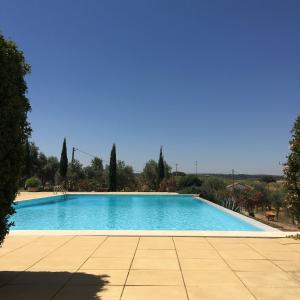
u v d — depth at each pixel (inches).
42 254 308.5
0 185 209.6
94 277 240.2
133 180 1935.3
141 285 223.1
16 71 223.3
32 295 205.0
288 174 272.7
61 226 713.6
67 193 1318.9
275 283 226.5
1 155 207.3
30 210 938.1
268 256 298.8
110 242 358.9
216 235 390.9
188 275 244.2
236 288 216.8
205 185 1503.4
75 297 201.9
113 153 1717.5
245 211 1026.1
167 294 207.0
